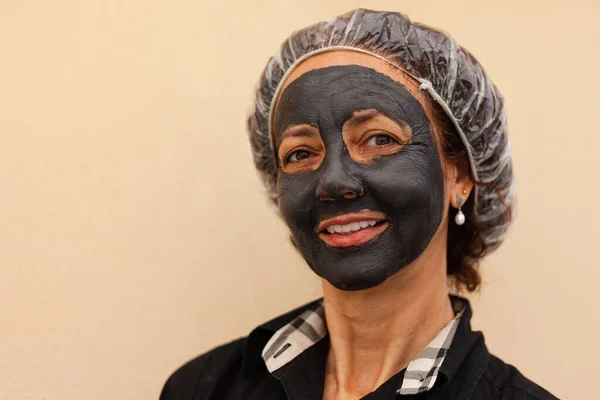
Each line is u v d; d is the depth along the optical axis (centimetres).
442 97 114
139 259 152
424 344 115
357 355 118
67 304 139
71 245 141
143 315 151
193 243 162
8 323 129
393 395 106
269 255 175
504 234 138
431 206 108
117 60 154
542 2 178
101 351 143
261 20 183
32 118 138
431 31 117
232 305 167
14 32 138
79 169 144
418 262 112
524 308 173
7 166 133
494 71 180
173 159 162
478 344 115
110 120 151
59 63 144
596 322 167
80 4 150
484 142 121
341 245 106
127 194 152
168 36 165
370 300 113
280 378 116
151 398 149
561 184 172
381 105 108
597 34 173
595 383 166
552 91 175
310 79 112
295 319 128
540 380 170
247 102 177
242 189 173
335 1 193
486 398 107
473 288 138
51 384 134
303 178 110
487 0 183
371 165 106
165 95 162
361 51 113
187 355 157
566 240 170
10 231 132
